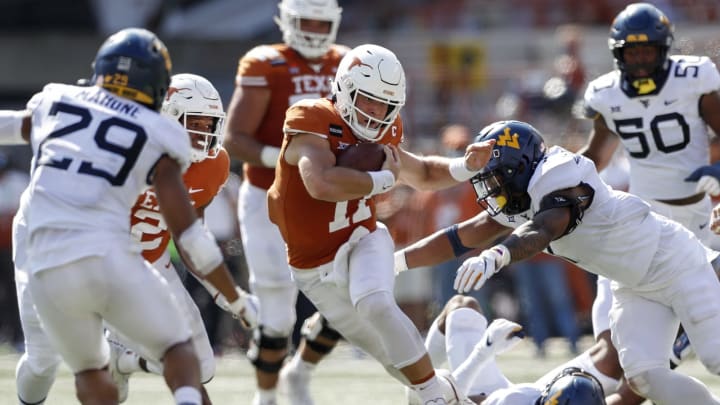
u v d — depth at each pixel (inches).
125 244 509.4
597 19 2127.2
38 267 504.7
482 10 2177.7
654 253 608.4
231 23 2087.8
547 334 1274.6
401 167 676.1
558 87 1686.8
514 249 563.5
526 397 556.7
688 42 1888.5
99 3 2084.2
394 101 624.4
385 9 2214.6
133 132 511.5
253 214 844.0
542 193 589.9
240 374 1112.8
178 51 1991.9
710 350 603.8
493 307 1413.6
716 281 623.2
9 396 876.6
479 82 1892.2
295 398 843.4
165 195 514.6
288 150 631.8
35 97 550.0
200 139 663.8
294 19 858.1
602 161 836.6
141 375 1088.2
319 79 867.4
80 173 506.0
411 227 1322.6
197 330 665.6
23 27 2079.2
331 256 643.5
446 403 615.5
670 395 604.4
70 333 515.5
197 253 514.9
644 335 615.5
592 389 525.0
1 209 1430.9
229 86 1985.7
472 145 600.7
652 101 791.1
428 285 1398.9
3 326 1424.7
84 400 531.8
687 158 798.5
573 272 1371.8
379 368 1171.9
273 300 831.1
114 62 530.0
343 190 603.8
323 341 829.2
